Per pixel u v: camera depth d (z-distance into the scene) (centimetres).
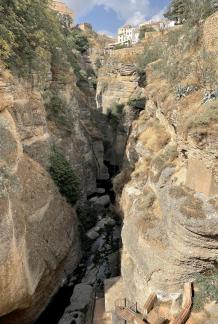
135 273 1573
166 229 1370
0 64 1873
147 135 2350
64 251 2022
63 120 2906
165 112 1933
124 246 1781
